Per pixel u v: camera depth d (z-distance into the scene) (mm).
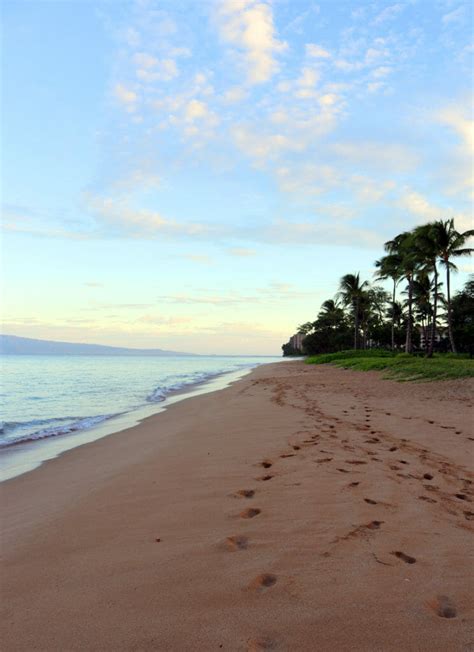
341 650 2133
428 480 4863
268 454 6262
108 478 5656
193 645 2191
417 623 2316
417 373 20062
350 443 6770
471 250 38188
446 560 2998
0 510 4719
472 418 8992
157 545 3402
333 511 3955
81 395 19969
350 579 2766
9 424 11562
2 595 2750
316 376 26375
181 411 12805
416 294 49312
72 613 2504
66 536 3711
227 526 3719
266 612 2443
